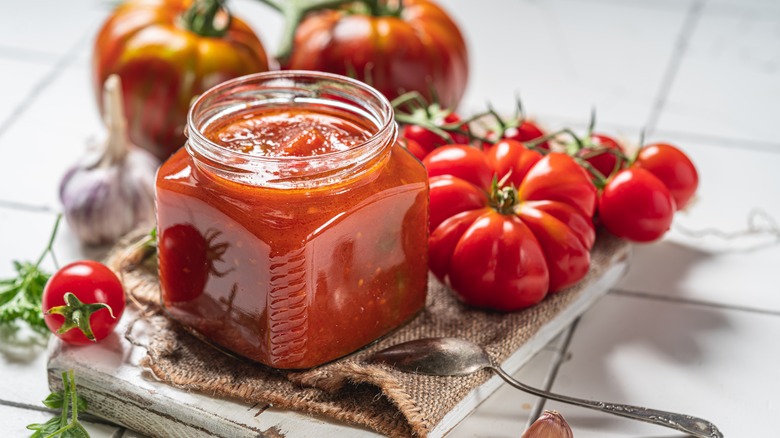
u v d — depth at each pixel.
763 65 0.93
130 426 0.64
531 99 0.88
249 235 0.61
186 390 0.63
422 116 0.73
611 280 0.72
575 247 0.67
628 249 0.72
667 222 0.70
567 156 0.69
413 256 0.65
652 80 0.91
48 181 0.79
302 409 0.62
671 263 0.74
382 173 0.63
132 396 0.63
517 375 0.67
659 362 0.68
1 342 0.68
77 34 0.94
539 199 0.68
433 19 0.82
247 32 0.80
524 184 0.68
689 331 0.70
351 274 0.62
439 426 0.62
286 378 0.64
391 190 0.62
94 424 0.64
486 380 0.64
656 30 0.98
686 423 0.63
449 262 0.67
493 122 0.80
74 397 0.62
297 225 0.60
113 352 0.65
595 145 0.73
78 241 0.75
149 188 0.75
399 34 0.79
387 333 0.66
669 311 0.71
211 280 0.63
